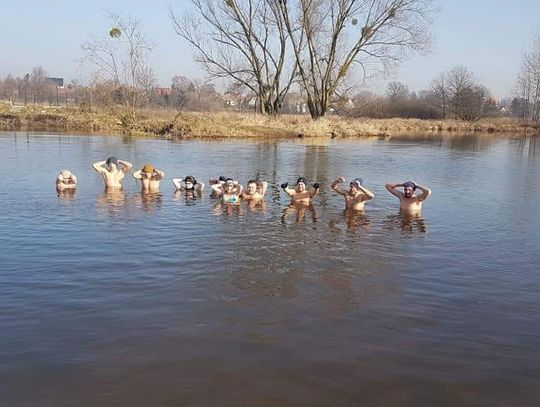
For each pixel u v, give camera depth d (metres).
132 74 39.09
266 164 19.67
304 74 42.81
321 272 6.78
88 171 15.89
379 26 40.84
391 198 12.84
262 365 4.27
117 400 3.74
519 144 36.09
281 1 40.34
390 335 4.91
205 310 5.41
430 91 74.44
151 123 34.53
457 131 54.00
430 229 9.50
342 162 21.39
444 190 14.52
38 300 5.58
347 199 11.33
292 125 39.16
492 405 3.80
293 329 4.98
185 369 4.18
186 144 27.72
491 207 11.89
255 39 41.84
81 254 7.31
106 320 5.10
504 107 86.38
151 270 6.68
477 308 5.66
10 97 76.38
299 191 11.81
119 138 30.11
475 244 8.48
